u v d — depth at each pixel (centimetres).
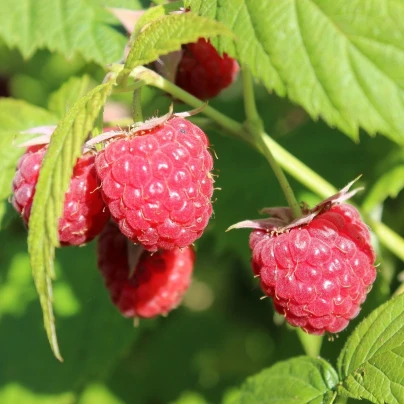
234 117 30
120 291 23
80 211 20
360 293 20
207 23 18
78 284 28
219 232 27
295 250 20
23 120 25
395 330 20
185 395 31
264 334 32
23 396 28
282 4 19
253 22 19
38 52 34
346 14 19
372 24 19
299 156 27
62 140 19
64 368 28
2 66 34
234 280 32
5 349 29
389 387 20
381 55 19
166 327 32
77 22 25
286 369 21
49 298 18
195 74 22
